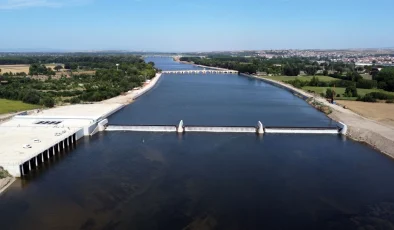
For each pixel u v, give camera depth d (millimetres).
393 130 126250
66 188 79875
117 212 69062
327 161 99812
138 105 194125
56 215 67750
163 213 68875
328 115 168375
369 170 92750
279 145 115688
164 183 82938
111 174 88375
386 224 65625
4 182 81250
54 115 149000
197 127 132750
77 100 195125
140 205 71938
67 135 111875
